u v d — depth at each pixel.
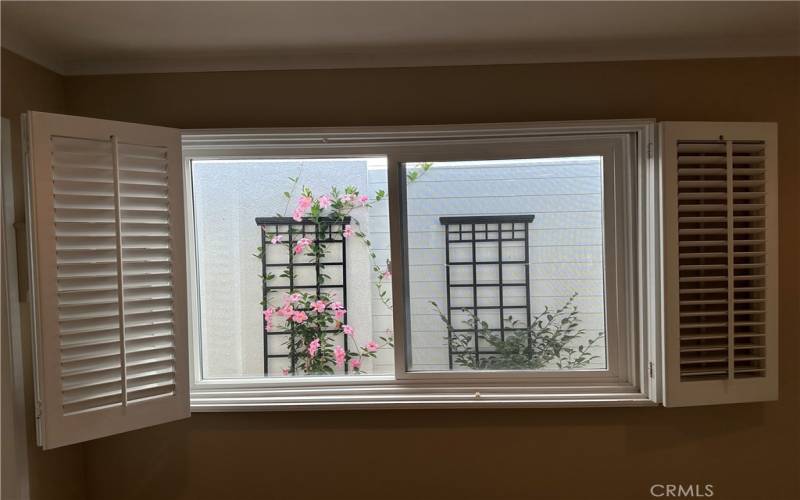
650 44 2.15
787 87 2.18
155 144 1.98
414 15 1.85
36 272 1.72
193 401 2.25
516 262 2.30
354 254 2.38
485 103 2.21
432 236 2.31
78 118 1.80
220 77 2.22
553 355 2.30
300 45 2.09
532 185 2.28
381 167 2.35
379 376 2.35
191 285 2.35
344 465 2.25
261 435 2.25
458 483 2.24
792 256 2.20
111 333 1.87
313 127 2.18
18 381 1.88
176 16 1.81
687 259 2.14
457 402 2.18
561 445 2.22
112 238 1.88
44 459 2.01
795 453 2.21
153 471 2.25
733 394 2.07
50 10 1.74
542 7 1.80
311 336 2.38
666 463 2.22
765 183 2.07
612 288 2.28
